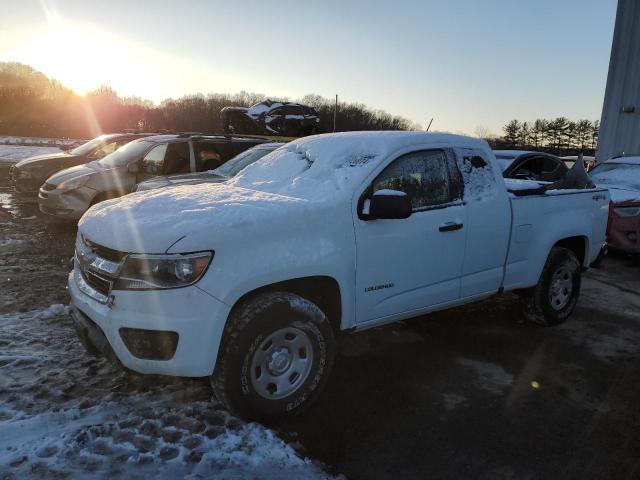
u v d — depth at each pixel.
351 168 3.67
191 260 2.80
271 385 3.12
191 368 2.85
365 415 3.35
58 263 6.56
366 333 4.76
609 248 7.98
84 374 3.58
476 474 2.80
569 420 3.36
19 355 3.79
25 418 3.00
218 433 2.96
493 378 3.92
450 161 4.09
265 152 7.68
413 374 3.95
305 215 3.22
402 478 2.75
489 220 4.23
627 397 3.68
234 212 3.08
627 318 5.39
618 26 11.70
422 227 3.76
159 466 2.65
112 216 3.28
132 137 11.76
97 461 2.65
